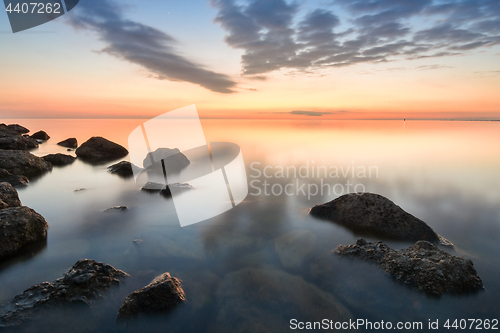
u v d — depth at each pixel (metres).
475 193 7.48
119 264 3.96
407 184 8.47
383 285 3.40
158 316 2.88
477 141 20.14
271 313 3.04
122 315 2.82
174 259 4.13
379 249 3.94
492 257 4.14
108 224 5.43
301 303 3.19
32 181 9.05
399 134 26.98
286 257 4.20
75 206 6.50
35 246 4.48
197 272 3.79
